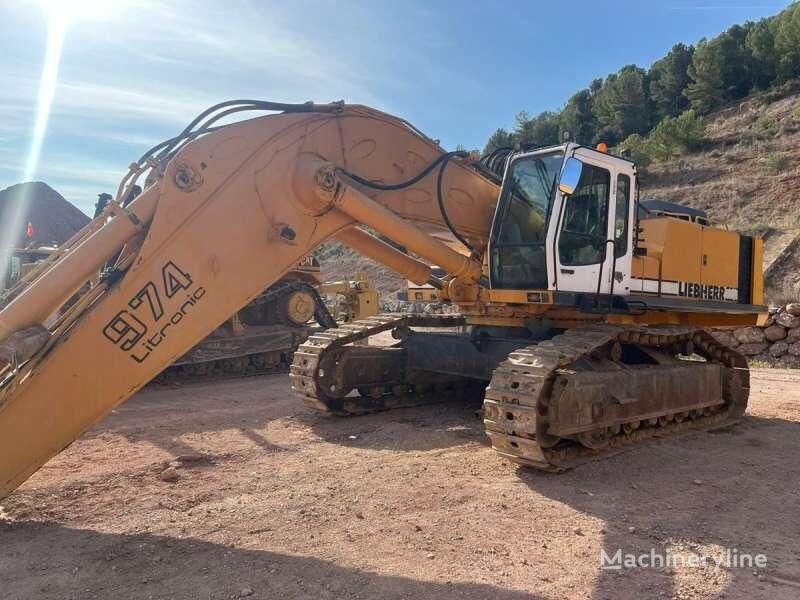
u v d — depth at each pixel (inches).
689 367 306.2
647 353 305.3
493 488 217.9
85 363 175.5
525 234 278.8
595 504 203.9
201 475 229.0
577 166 264.4
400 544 169.8
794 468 250.5
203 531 176.9
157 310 187.6
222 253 201.6
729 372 339.0
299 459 251.3
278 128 219.9
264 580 147.6
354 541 171.3
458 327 368.2
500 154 307.0
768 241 1126.4
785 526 189.0
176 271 191.5
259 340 518.3
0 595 139.4
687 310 315.3
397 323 347.6
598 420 248.5
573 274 271.1
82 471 231.9
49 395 170.6
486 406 236.4
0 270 557.0
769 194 1349.7
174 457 251.6
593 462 247.1
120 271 189.0
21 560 157.2
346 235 270.5
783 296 834.8
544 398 232.7
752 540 177.5
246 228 207.8
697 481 229.6
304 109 227.9
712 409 332.5
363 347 338.3
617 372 261.7
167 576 149.3
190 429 301.7
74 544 167.0
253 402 380.2
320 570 153.2
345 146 239.3
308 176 218.4
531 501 205.6
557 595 142.7
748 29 2640.3
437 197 268.8
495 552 165.9
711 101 2374.5
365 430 300.2
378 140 249.9
